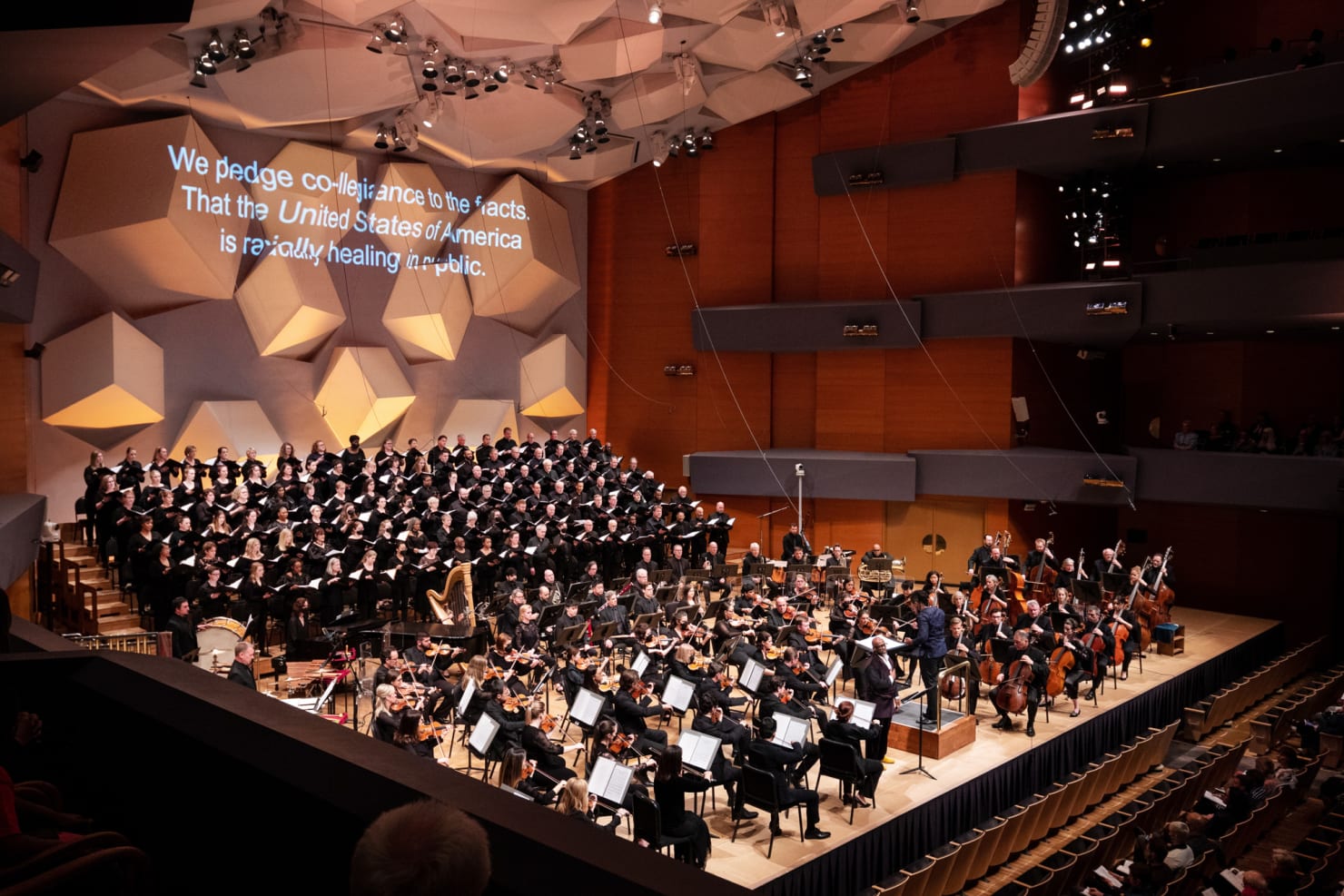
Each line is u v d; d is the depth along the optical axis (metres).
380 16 18.98
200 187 21.78
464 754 14.48
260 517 18.80
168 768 2.51
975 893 13.10
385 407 25.42
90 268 21.03
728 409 29.00
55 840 2.34
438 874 1.31
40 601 18.86
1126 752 16.53
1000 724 16.67
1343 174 24.86
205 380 22.89
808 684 15.40
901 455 26.14
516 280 27.62
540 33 19.72
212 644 15.16
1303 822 15.27
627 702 13.64
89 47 3.77
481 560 19.94
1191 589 27.19
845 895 12.44
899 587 23.11
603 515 22.48
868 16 24.45
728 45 23.11
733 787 12.88
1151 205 27.30
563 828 1.80
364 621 17.30
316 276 24.20
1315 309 20.75
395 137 23.27
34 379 20.36
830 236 27.64
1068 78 26.89
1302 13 24.66
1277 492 21.36
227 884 2.26
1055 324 24.00
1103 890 11.46
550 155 27.30
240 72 19.52
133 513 17.36
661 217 29.25
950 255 26.14
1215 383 26.86
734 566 22.64
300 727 2.48
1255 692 21.25
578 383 29.81
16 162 19.69
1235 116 21.91
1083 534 27.66
